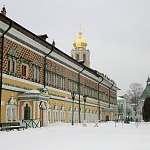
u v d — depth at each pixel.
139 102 99.38
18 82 24.06
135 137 16.52
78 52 71.81
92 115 47.88
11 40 23.12
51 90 30.98
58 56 32.84
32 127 23.09
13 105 23.19
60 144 12.15
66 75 36.25
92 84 49.09
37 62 27.88
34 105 23.75
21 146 11.32
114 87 65.19
